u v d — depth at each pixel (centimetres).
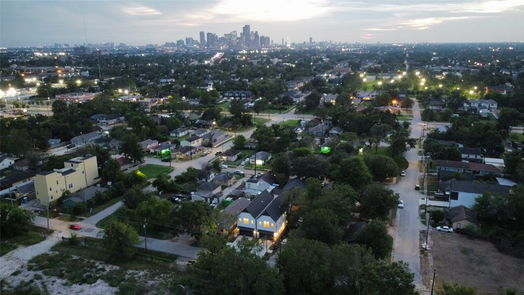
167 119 17712
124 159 12744
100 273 6700
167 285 6288
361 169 9750
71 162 10644
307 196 8369
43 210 9325
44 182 9400
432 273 6525
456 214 8325
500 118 15775
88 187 10594
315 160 10775
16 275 6631
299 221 8419
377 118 16288
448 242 7581
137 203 9081
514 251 7094
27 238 7962
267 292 5453
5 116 19525
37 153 13000
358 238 6969
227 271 5556
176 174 11938
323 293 5778
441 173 10912
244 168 12469
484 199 8200
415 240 7669
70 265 6931
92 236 8031
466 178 10444
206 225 7544
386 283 4797
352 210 8800
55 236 8069
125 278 6525
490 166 11194
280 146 13850
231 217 7775
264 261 5788
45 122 16762
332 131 16312
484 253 7169
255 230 7950
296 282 5747
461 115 18788
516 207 7838
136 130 15838
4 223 7925
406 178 11238
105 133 16525
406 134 14575
